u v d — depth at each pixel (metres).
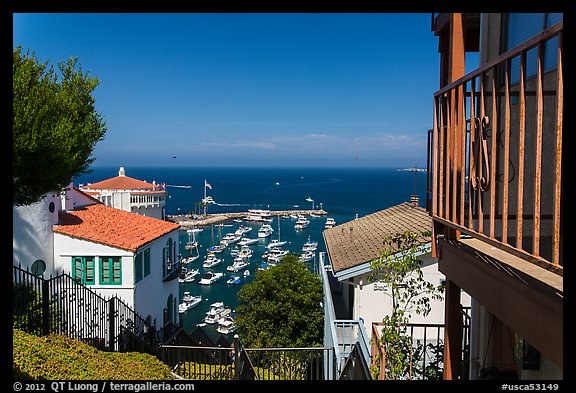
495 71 3.72
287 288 23.92
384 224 17.88
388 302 12.28
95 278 17.64
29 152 11.45
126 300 17.64
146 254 19.67
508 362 5.92
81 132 13.46
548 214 5.22
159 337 18.69
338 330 12.16
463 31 5.34
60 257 17.59
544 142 5.28
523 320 3.54
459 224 4.64
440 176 5.23
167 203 187.75
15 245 16.11
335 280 19.14
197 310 54.62
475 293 4.57
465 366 7.39
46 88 12.96
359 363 7.62
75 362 8.94
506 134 3.48
